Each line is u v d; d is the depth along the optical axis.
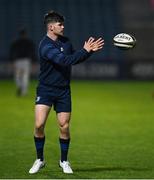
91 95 66.19
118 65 89.12
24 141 34.44
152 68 89.62
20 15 100.38
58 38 23.52
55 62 22.81
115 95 66.31
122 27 98.56
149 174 24.72
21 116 46.78
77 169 25.89
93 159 28.61
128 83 85.12
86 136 36.59
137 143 33.88
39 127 23.77
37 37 97.00
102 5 103.25
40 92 23.69
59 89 23.61
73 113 49.22
